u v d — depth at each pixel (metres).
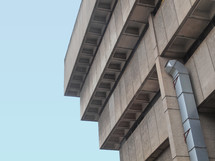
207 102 21.50
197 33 23.55
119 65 35.94
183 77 22.81
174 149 20.88
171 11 24.17
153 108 29.11
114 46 32.72
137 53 30.80
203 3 21.56
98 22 36.81
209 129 21.59
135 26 31.03
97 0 34.53
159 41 25.70
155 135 28.05
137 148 32.16
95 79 38.81
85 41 39.34
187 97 21.97
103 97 40.22
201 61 22.14
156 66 25.31
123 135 37.06
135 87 30.45
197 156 19.67
